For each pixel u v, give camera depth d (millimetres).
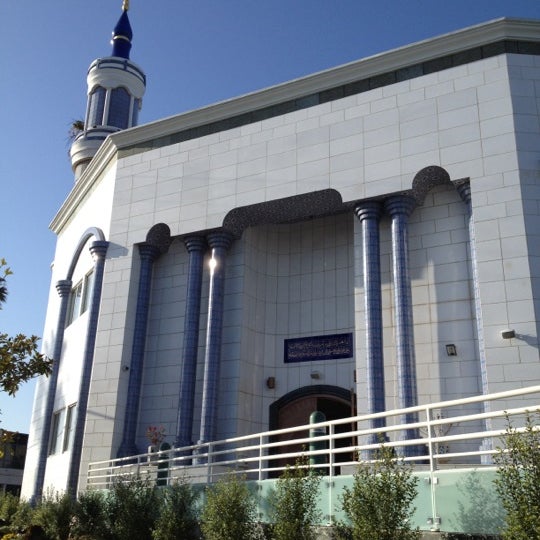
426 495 9586
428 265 18016
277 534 10758
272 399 20766
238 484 12359
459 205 18094
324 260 21609
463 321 17125
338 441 20172
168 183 22516
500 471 7812
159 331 22062
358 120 19297
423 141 18094
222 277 20922
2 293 12367
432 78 18531
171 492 14859
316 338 20812
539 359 15102
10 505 23547
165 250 23062
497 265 16172
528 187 16500
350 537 10156
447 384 16781
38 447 27438
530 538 7141
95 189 26547
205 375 19891
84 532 17000
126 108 38438
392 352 17578
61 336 27797
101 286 23547
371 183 18500
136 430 21031
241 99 21469
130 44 42375
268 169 20469
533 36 17938
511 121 17094
